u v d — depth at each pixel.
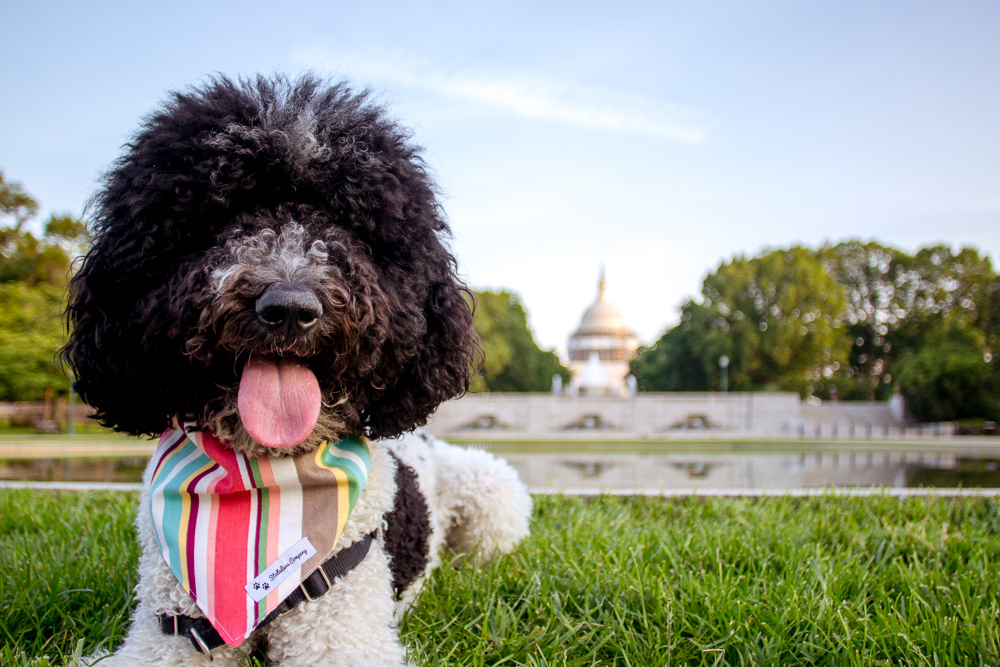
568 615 0.83
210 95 0.73
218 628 0.61
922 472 4.48
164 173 0.65
